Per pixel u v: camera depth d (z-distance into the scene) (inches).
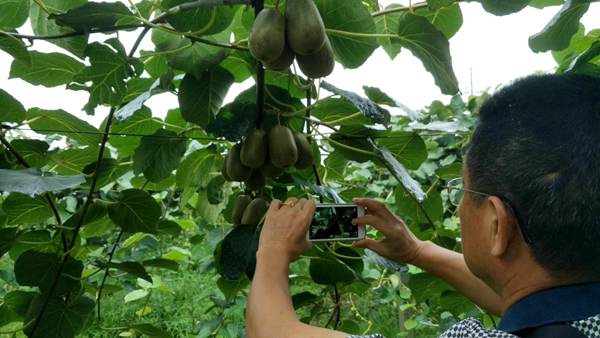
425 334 178.9
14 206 81.7
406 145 86.0
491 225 41.4
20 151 74.7
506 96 41.4
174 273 229.6
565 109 38.5
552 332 36.3
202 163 90.0
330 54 59.9
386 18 77.1
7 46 62.3
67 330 82.0
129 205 79.6
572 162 37.1
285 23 56.4
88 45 62.6
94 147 86.1
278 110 68.8
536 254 38.7
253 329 49.6
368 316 190.2
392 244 68.2
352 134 76.4
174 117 85.7
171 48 69.4
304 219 56.4
